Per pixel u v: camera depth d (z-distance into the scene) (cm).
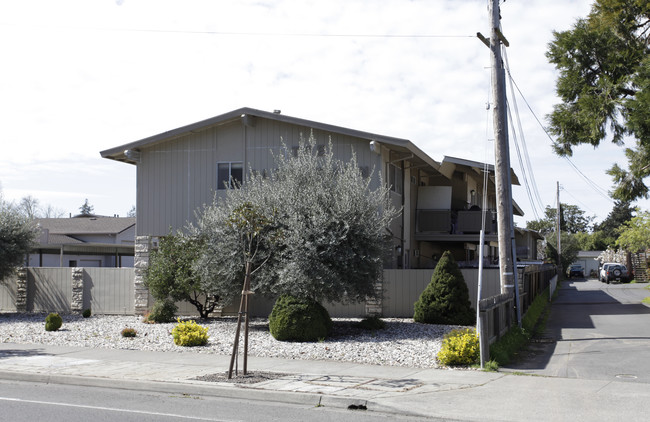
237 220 1167
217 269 1706
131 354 1355
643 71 2027
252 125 2253
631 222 4428
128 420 786
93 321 2048
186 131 2283
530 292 2289
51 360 1270
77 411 841
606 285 4581
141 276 2264
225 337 1608
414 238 2706
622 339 1527
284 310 1533
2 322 2052
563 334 1672
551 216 9419
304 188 1694
